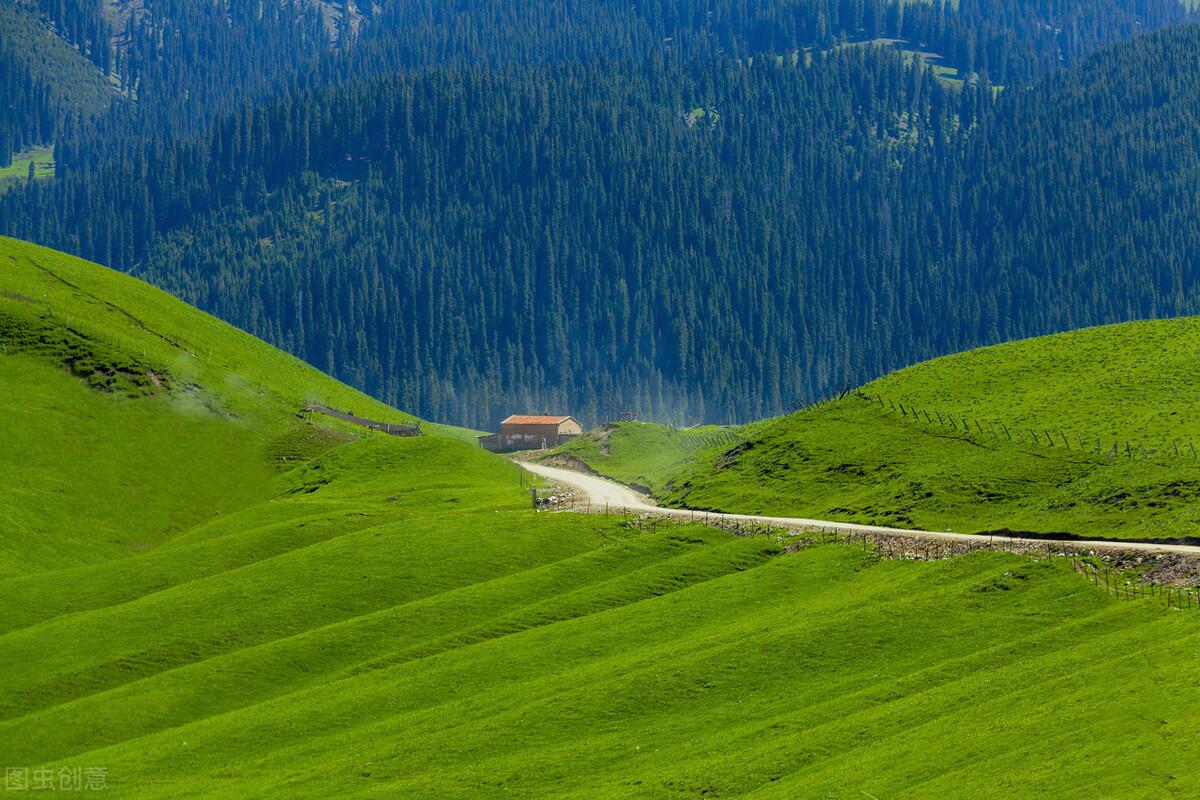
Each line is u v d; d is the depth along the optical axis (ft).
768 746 611.88
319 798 634.43
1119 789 482.28
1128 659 581.53
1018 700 580.71
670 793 586.04
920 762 548.72
